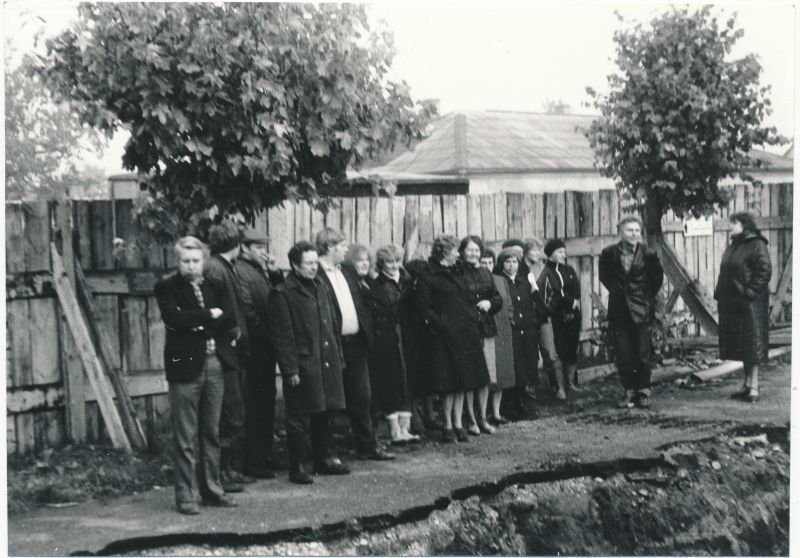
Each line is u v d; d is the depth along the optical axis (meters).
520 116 24.75
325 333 7.01
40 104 12.68
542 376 10.65
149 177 7.59
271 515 5.99
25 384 7.52
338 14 7.34
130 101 7.11
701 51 10.39
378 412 8.12
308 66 7.28
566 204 11.47
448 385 7.99
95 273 8.00
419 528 6.17
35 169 12.88
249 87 6.93
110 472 6.95
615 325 9.45
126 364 8.11
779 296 13.71
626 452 7.57
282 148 7.11
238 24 7.04
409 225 9.95
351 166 8.14
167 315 5.95
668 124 10.44
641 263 9.34
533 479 7.09
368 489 6.62
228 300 6.36
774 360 11.69
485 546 6.39
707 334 12.45
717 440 8.15
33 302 7.57
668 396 9.95
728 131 10.53
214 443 6.23
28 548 5.39
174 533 5.60
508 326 8.79
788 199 14.02
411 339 8.30
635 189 11.02
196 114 7.08
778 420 8.66
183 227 7.51
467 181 14.62
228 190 7.49
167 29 6.96
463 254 8.35
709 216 12.19
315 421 7.10
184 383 6.01
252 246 7.28
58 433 7.68
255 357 7.03
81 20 6.98
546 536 6.73
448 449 7.82
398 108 7.89
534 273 10.99
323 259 7.48
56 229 7.70
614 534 6.99
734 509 7.47
